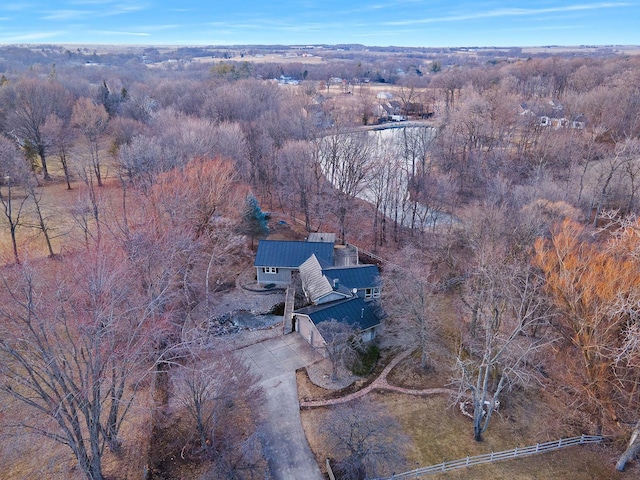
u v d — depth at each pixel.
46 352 23.75
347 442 27.45
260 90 105.50
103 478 26.12
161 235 39.84
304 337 39.00
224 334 39.47
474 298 36.78
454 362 36.12
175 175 46.28
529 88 121.69
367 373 35.31
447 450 28.59
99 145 80.25
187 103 97.19
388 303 39.94
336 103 124.00
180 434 29.33
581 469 27.16
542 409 31.89
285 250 47.59
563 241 33.25
